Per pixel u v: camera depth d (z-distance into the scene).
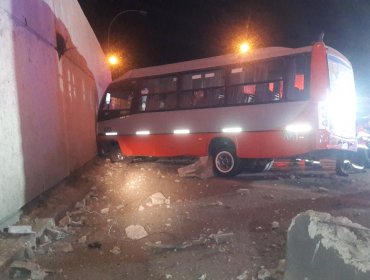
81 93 12.59
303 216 3.89
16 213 6.16
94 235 6.37
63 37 9.91
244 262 5.02
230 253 5.36
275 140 10.27
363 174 11.95
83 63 13.25
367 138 12.12
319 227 3.61
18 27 6.51
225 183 10.25
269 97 10.45
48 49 8.40
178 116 12.31
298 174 11.70
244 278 4.55
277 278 4.39
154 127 12.95
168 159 15.02
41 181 7.51
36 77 7.44
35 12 7.48
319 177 11.14
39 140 7.48
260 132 10.51
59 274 4.84
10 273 4.56
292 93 10.05
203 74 11.84
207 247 5.63
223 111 11.23
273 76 10.41
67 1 11.01
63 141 9.53
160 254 5.46
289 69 10.13
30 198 6.83
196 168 11.07
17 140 6.27
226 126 11.15
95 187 10.13
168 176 11.41
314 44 9.88
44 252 5.53
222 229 6.41
